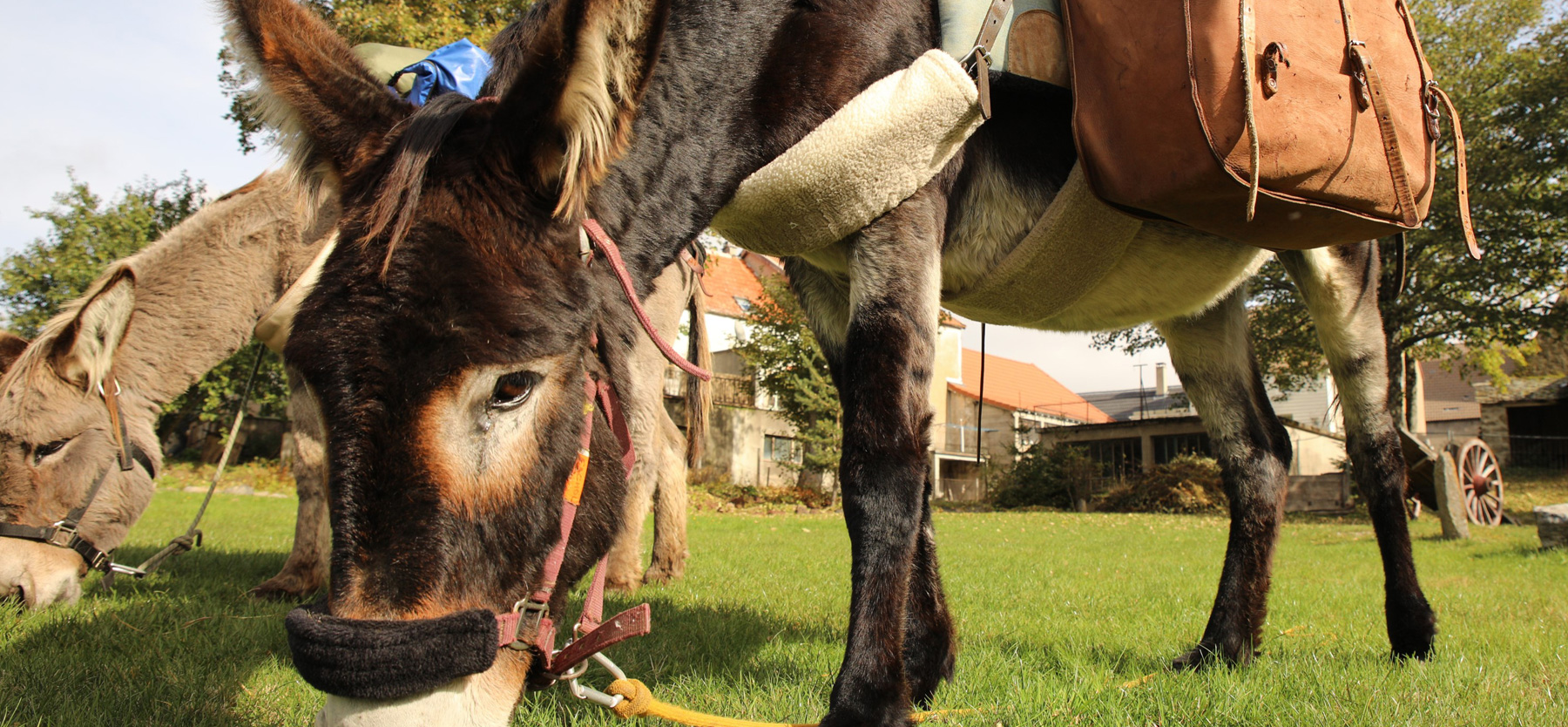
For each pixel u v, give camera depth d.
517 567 1.41
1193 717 2.29
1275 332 22.08
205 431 24.30
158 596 3.94
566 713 2.34
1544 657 3.11
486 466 1.35
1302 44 2.03
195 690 2.43
